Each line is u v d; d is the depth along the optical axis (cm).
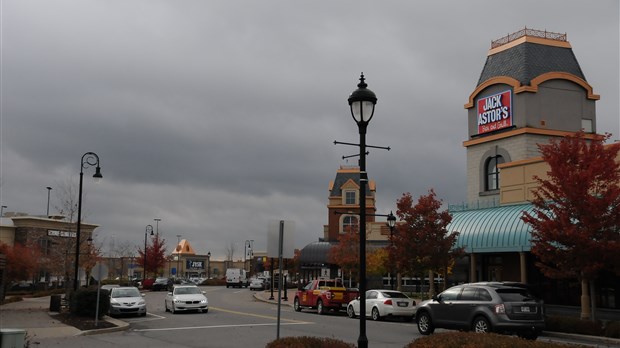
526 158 3478
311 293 3472
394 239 3259
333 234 6912
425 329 2086
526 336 1859
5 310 3241
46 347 1725
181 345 1784
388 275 5250
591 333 2083
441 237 3138
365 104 1168
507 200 3319
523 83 3588
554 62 3722
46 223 6475
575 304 2870
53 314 2916
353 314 3050
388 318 2884
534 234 2294
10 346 1027
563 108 3644
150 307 3844
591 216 2108
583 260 2125
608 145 2545
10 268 5009
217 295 5734
